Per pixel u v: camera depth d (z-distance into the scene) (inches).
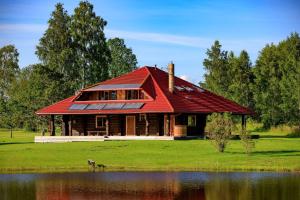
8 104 3393.2
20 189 1443.2
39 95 3376.0
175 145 2244.1
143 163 1827.0
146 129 2672.2
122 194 1365.7
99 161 1878.7
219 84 4547.2
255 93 3870.6
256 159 1839.3
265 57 4284.0
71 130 2913.4
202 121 2888.8
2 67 5310.0
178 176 1596.9
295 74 3412.9
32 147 2316.7
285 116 3612.2
